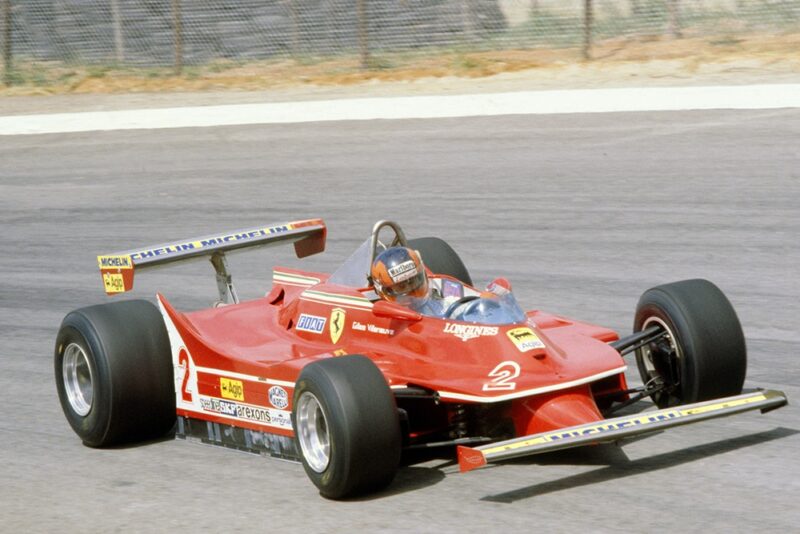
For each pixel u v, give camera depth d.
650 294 24.56
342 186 57.41
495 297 23.84
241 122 76.94
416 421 24.14
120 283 28.89
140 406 25.86
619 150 58.91
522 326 23.02
